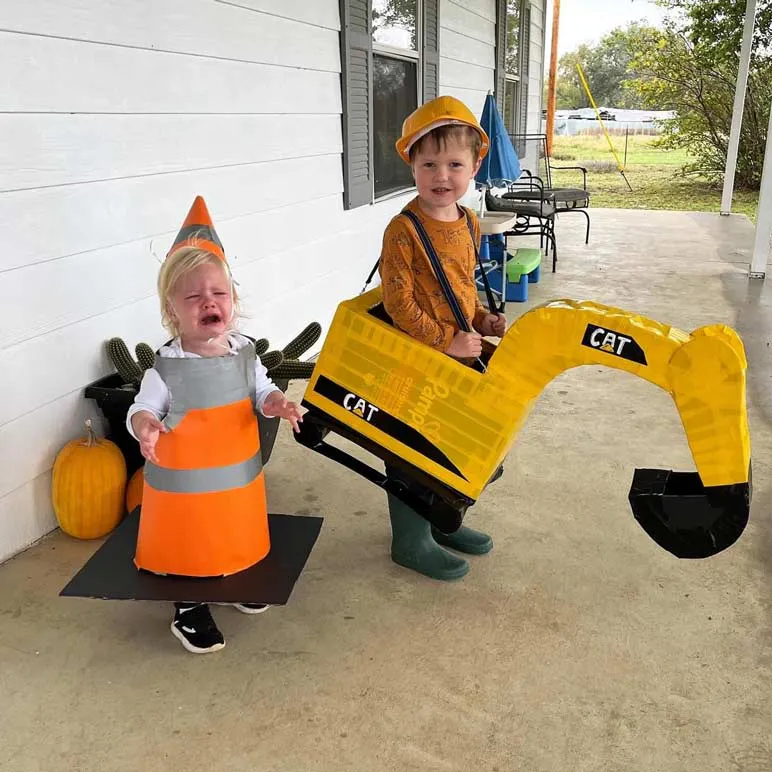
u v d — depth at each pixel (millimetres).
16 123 2402
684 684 1980
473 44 7629
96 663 2059
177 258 1958
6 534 2527
